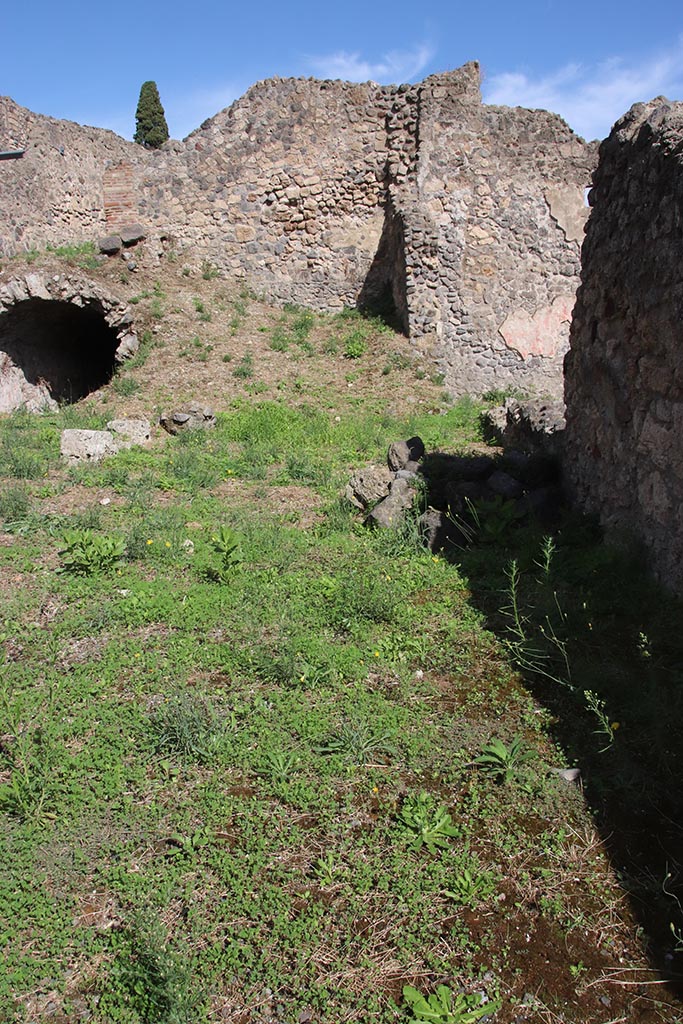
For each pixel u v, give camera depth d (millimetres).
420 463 7035
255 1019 2186
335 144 14656
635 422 5148
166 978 2221
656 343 4777
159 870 2689
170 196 15055
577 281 14750
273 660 3939
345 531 6094
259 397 11492
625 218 5457
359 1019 2191
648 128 5090
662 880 2611
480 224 14172
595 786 3059
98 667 3975
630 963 2340
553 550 5078
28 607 4668
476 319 14133
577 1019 2180
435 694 3736
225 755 3270
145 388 11719
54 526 6105
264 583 5000
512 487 6398
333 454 8844
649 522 4891
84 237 15359
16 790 2967
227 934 2451
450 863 2707
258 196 14914
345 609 4492
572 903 2549
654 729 3334
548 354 14586
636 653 3998
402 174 14156
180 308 13531
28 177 14047
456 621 4457
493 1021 2172
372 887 2625
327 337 13773
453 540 5711
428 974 2316
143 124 36281
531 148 14375
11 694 3736
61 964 2359
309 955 2365
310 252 14922
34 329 13148
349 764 3225
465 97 13938
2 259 13047
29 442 9047
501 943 2412
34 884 2629
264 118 14727
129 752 3309
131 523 6242
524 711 3584
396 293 14055
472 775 3152
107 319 12586
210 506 6758
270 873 2678
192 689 3781
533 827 2873
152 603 4652
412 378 12539
